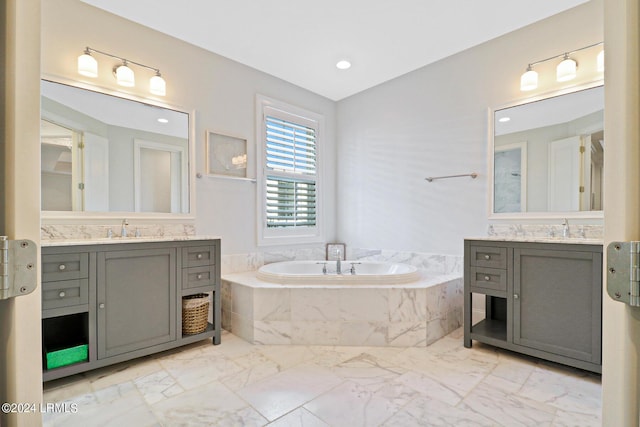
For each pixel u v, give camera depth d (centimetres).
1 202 49
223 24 261
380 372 205
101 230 242
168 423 155
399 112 357
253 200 337
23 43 51
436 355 232
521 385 190
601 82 235
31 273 52
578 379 197
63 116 230
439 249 322
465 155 304
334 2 233
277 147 360
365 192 390
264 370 209
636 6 50
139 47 263
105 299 202
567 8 241
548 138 258
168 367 213
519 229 270
